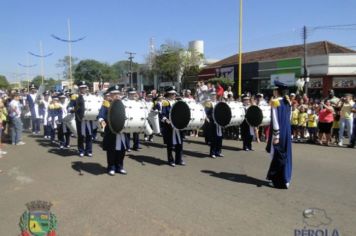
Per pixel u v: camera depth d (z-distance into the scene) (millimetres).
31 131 20016
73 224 6141
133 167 10656
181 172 10078
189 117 10875
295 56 38125
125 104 9367
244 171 10281
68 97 15367
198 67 52781
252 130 13977
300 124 17031
